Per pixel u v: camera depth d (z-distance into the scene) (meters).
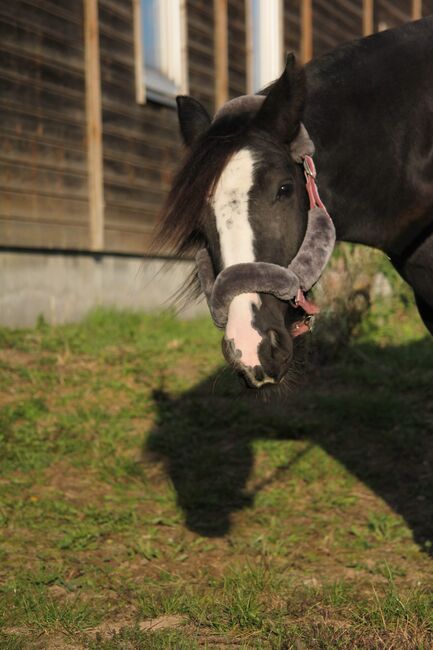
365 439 6.15
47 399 6.68
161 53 10.89
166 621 3.59
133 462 5.64
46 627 3.49
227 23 11.67
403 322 9.38
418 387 7.20
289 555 4.40
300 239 2.84
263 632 3.43
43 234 8.55
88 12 9.11
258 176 2.71
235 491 5.35
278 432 6.26
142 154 10.13
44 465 5.54
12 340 7.82
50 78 8.62
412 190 3.36
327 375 7.55
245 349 2.66
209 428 6.36
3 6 8.02
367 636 3.29
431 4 17.62
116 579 4.08
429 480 5.47
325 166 3.15
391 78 3.32
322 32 13.47
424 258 3.49
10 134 8.12
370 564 4.27
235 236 2.69
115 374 7.32
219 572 4.19
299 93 2.81
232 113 2.89
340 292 7.96
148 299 10.21
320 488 5.41
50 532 4.64
